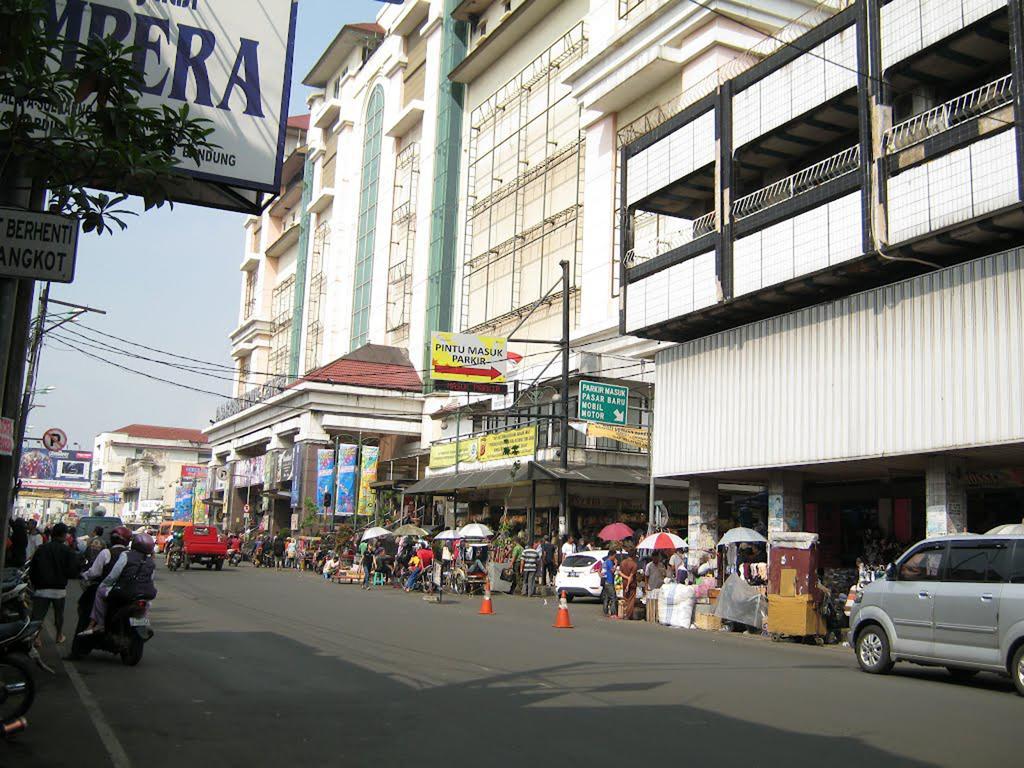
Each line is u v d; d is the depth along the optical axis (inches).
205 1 413.1
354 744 297.1
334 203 2878.9
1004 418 657.6
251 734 310.3
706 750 296.7
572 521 1386.6
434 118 2332.7
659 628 812.0
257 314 3479.3
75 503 4097.0
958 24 693.3
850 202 772.0
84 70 294.5
